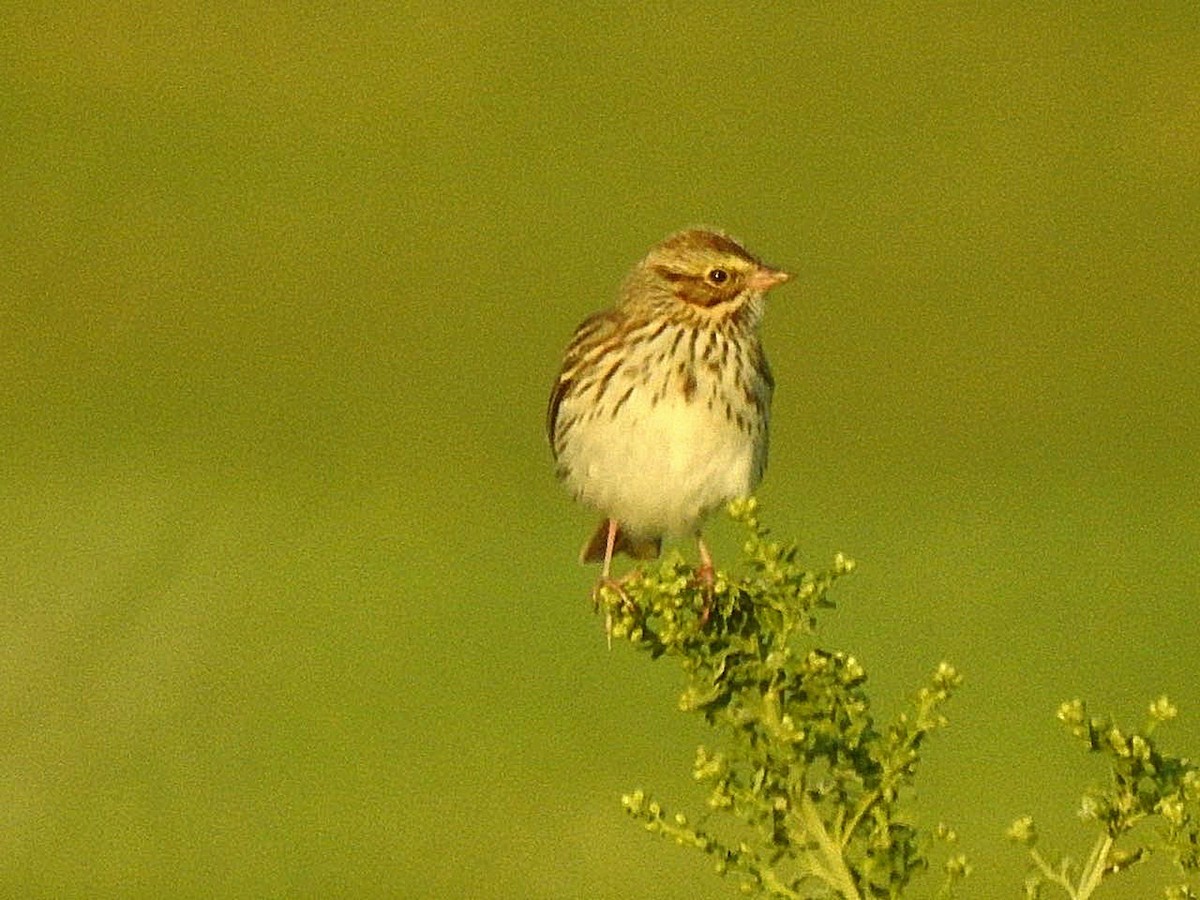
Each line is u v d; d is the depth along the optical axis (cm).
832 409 2252
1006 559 1856
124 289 2477
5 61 2911
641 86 2947
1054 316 2428
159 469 2070
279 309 2448
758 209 2667
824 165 2764
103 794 1512
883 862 659
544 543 1920
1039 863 653
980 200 2669
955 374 2323
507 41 3025
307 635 1723
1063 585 1791
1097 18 3034
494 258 2556
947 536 1919
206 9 3028
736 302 944
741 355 949
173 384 2309
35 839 1468
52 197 2636
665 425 941
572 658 1683
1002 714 1566
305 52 2955
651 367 941
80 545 1881
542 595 1797
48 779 1524
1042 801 1445
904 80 2939
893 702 1571
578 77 2967
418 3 3081
